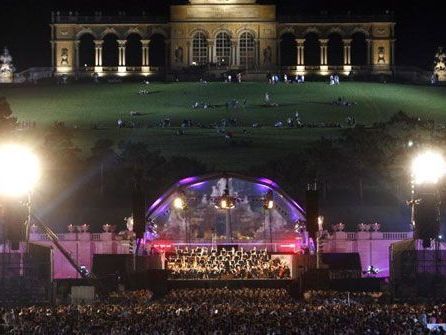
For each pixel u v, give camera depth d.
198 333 115.44
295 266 180.75
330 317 122.25
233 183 195.88
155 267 185.25
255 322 120.00
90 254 192.75
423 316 122.75
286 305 137.25
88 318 122.75
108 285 166.50
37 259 155.25
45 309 130.88
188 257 187.50
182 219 195.38
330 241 193.38
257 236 195.75
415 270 156.62
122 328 117.69
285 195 195.00
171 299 156.25
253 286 178.25
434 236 159.62
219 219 195.88
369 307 131.38
